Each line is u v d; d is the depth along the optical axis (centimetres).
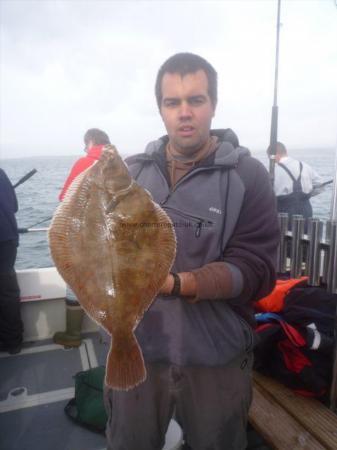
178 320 166
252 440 264
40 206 1138
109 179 147
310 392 255
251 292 165
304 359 257
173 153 183
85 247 145
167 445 210
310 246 302
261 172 174
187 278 151
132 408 177
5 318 364
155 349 168
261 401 256
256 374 285
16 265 764
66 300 380
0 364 352
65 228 144
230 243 169
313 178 572
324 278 295
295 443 218
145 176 186
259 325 278
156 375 175
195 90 165
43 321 406
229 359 166
